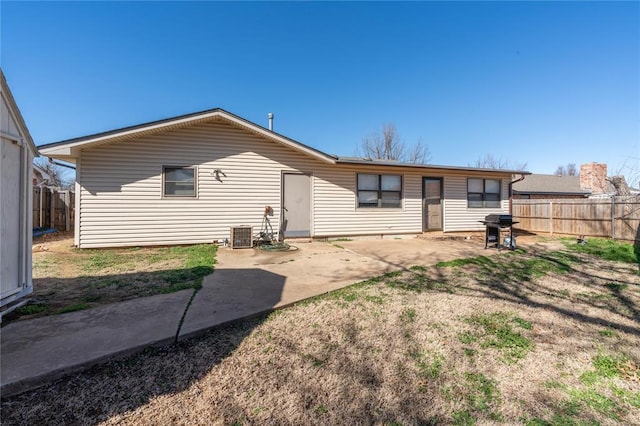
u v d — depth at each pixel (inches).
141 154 320.2
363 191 416.8
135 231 317.7
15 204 132.2
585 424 71.4
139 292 159.5
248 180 359.6
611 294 172.1
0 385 74.4
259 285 177.6
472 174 478.9
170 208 329.4
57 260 248.8
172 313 127.9
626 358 102.8
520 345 110.9
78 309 131.9
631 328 127.3
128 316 124.0
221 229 348.2
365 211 415.8
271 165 369.4
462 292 173.2
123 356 94.5
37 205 435.5
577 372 94.3
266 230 364.8
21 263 135.3
